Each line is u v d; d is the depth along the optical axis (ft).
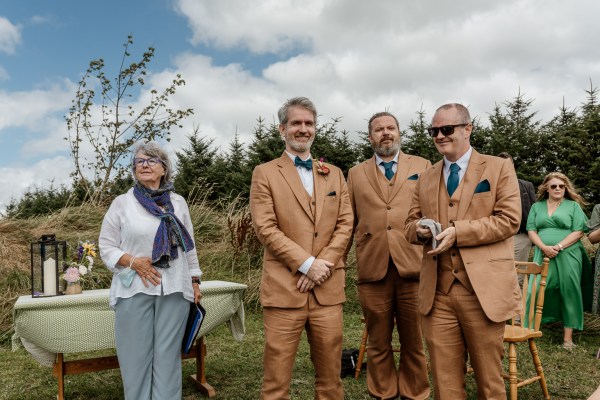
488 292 7.98
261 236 9.24
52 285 12.06
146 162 9.80
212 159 38.09
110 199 30.71
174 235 9.63
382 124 11.61
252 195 9.58
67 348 11.22
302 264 8.94
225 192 35.65
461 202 8.43
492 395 8.13
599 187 27.61
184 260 9.90
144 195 9.84
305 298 9.07
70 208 27.30
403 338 11.56
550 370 14.33
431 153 33.32
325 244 9.48
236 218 26.40
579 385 13.10
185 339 9.95
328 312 9.20
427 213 8.91
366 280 11.60
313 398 12.29
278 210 9.36
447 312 8.40
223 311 12.67
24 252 22.09
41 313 10.99
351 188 12.17
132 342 9.34
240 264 23.48
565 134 30.07
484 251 8.21
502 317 7.91
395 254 11.16
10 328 18.31
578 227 17.07
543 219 17.67
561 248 16.89
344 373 13.87
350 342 17.56
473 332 8.14
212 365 15.01
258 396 12.54
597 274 16.14
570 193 17.60
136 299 9.37
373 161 11.98
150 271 9.39
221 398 12.47
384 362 11.69
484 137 32.58
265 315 9.30
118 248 9.68
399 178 11.56
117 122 37.55
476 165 8.55
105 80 37.04
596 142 28.40
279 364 9.01
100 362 12.17
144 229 9.50
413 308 11.30
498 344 8.13
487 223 8.07
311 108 9.66
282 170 9.55
